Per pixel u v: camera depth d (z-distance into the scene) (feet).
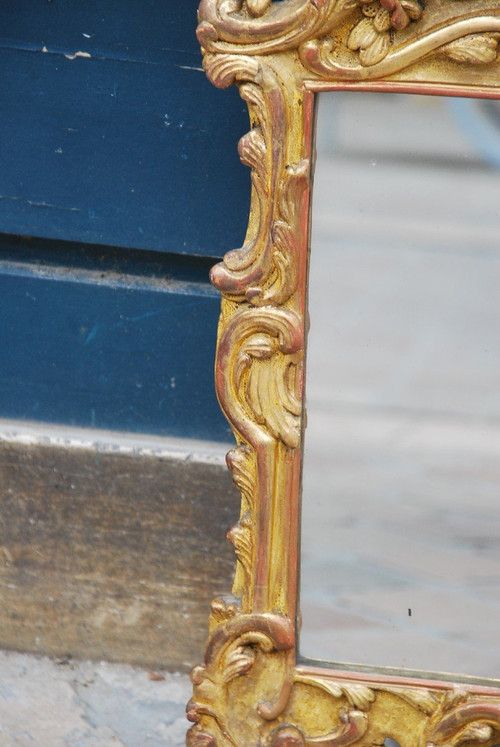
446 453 8.09
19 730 9.66
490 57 7.36
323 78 7.57
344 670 8.43
